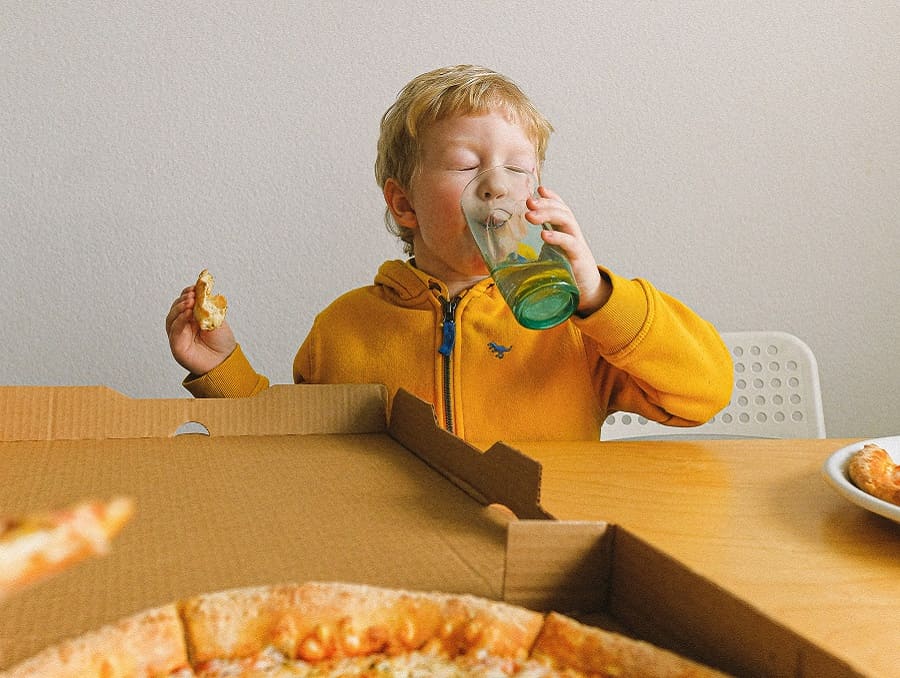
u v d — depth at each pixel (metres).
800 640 0.34
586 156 1.88
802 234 1.99
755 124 1.96
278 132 1.75
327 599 0.40
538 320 0.88
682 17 1.92
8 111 1.64
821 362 2.02
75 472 0.73
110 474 0.72
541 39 1.85
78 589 0.48
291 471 0.74
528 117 1.25
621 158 1.90
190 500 0.65
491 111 1.21
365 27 1.77
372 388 0.91
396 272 1.33
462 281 1.31
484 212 0.93
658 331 1.07
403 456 0.80
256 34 1.73
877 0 2.01
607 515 0.63
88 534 0.15
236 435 0.88
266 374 1.78
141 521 0.60
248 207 1.75
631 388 1.21
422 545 0.56
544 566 0.46
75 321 1.69
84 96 1.67
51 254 1.67
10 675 0.34
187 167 1.72
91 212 1.68
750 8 1.95
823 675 0.33
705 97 1.93
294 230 1.77
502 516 0.62
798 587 0.48
